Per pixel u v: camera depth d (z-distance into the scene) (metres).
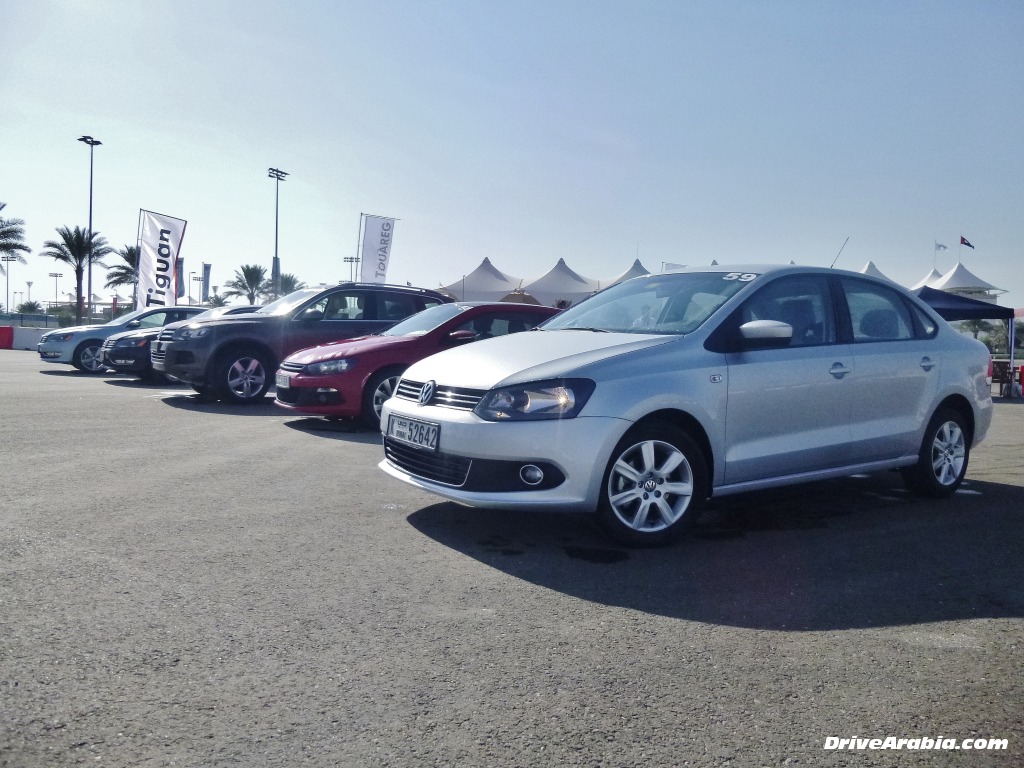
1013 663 2.88
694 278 5.25
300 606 3.27
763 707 2.52
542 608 3.33
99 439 7.27
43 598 3.24
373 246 22.69
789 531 4.68
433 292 11.49
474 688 2.60
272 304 11.44
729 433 4.48
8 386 12.66
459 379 4.38
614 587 3.62
